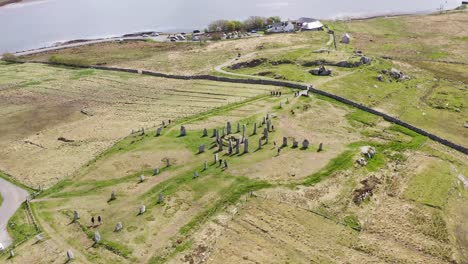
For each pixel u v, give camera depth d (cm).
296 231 5050
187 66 12256
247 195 5650
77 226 5206
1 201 5838
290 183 5862
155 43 15700
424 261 4656
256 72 10988
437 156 6775
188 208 5453
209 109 8712
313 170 6141
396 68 11144
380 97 9081
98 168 6512
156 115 8675
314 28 15575
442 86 9894
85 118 8862
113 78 11669
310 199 5566
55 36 18200
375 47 13362
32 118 9062
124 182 6084
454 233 5112
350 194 5688
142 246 4844
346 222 5209
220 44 14388
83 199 5747
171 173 6219
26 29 19400
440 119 8194
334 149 6769
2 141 7975
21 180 6400
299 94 9131
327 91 9188
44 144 7688
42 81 11712
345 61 10881
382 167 6388
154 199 5653
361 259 4662
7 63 13975
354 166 6259
